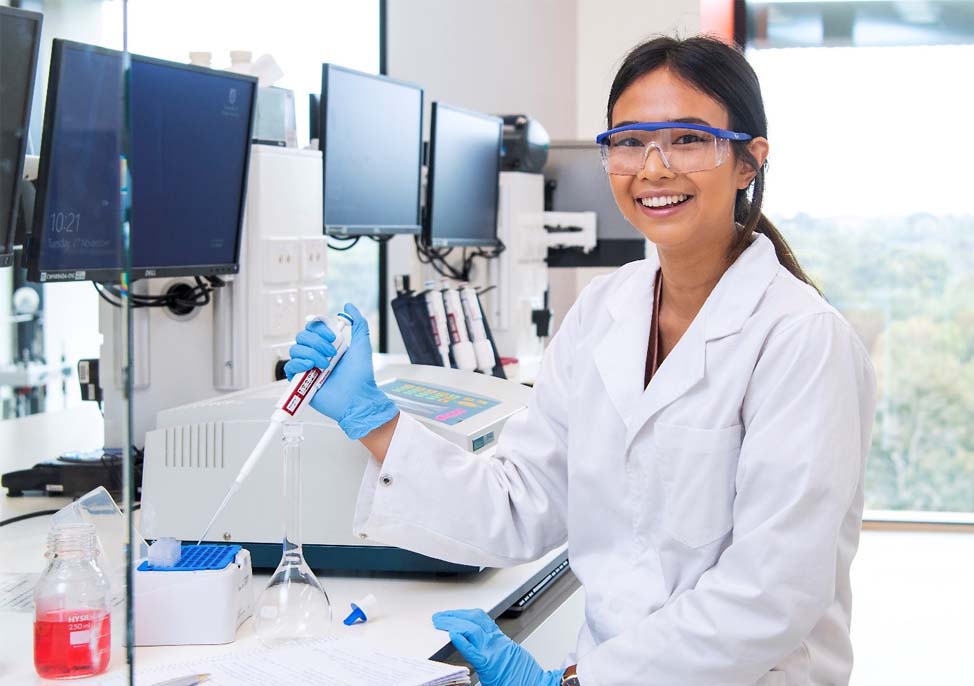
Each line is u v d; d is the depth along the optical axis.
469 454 1.65
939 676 3.56
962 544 4.78
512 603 1.67
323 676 1.27
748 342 1.41
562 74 5.02
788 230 4.99
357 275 4.39
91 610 1.27
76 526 1.30
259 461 1.67
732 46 1.44
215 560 1.46
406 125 2.94
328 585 1.67
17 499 1.86
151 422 2.15
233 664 1.30
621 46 4.96
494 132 3.47
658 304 1.55
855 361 1.40
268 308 2.29
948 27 4.82
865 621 3.99
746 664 1.33
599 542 1.55
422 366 2.15
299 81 4.24
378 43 4.62
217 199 2.09
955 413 4.99
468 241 3.34
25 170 1.74
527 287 3.69
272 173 2.29
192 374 2.24
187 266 2.03
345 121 2.62
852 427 1.36
